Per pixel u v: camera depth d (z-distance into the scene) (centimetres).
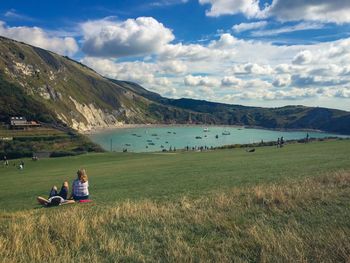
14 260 691
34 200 2225
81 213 1131
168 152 11306
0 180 4925
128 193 1939
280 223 883
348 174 1573
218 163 4181
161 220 994
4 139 16812
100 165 6662
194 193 1644
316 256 640
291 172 2291
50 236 870
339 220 870
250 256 678
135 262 681
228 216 978
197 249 721
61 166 7869
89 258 702
